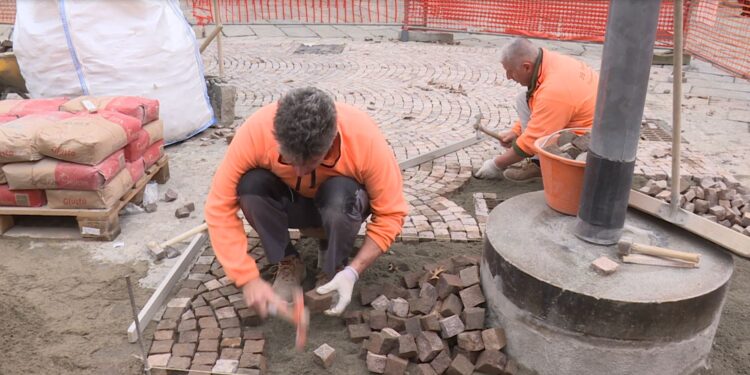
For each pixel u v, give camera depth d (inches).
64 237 150.1
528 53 160.4
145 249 146.7
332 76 310.3
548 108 158.2
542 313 101.5
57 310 123.3
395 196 109.0
